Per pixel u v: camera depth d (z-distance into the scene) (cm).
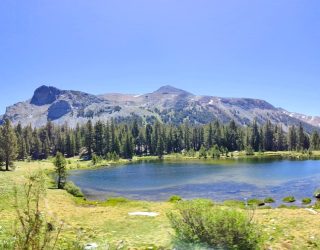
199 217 1277
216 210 1299
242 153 18625
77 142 19138
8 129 9900
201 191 6338
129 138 18088
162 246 1462
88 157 17500
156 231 1959
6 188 3516
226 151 17738
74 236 1628
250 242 1241
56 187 6038
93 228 2033
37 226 636
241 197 5519
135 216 2620
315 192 5434
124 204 3900
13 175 6203
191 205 1325
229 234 1232
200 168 11338
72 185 5919
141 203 3950
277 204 4541
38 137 18038
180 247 1269
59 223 1911
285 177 8294
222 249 1223
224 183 7369
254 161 14100
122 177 9469
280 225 2144
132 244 1593
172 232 1873
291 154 17750
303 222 2261
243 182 7481
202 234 1257
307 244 1669
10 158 9650
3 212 2192
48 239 649
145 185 7581
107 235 1836
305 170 9956
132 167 12875
